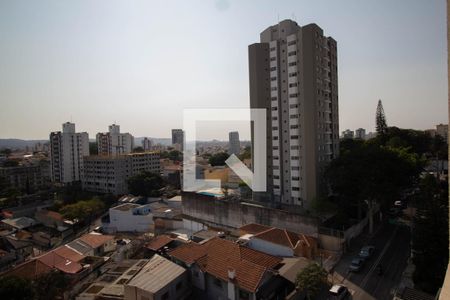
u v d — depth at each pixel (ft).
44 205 243.40
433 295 75.46
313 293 78.02
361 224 133.59
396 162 124.16
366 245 118.62
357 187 125.59
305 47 158.10
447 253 82.69
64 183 320.09
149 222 187.83
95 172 305.94
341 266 102.73
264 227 126.11
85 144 342.64
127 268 105.91
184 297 83.30
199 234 127.75
